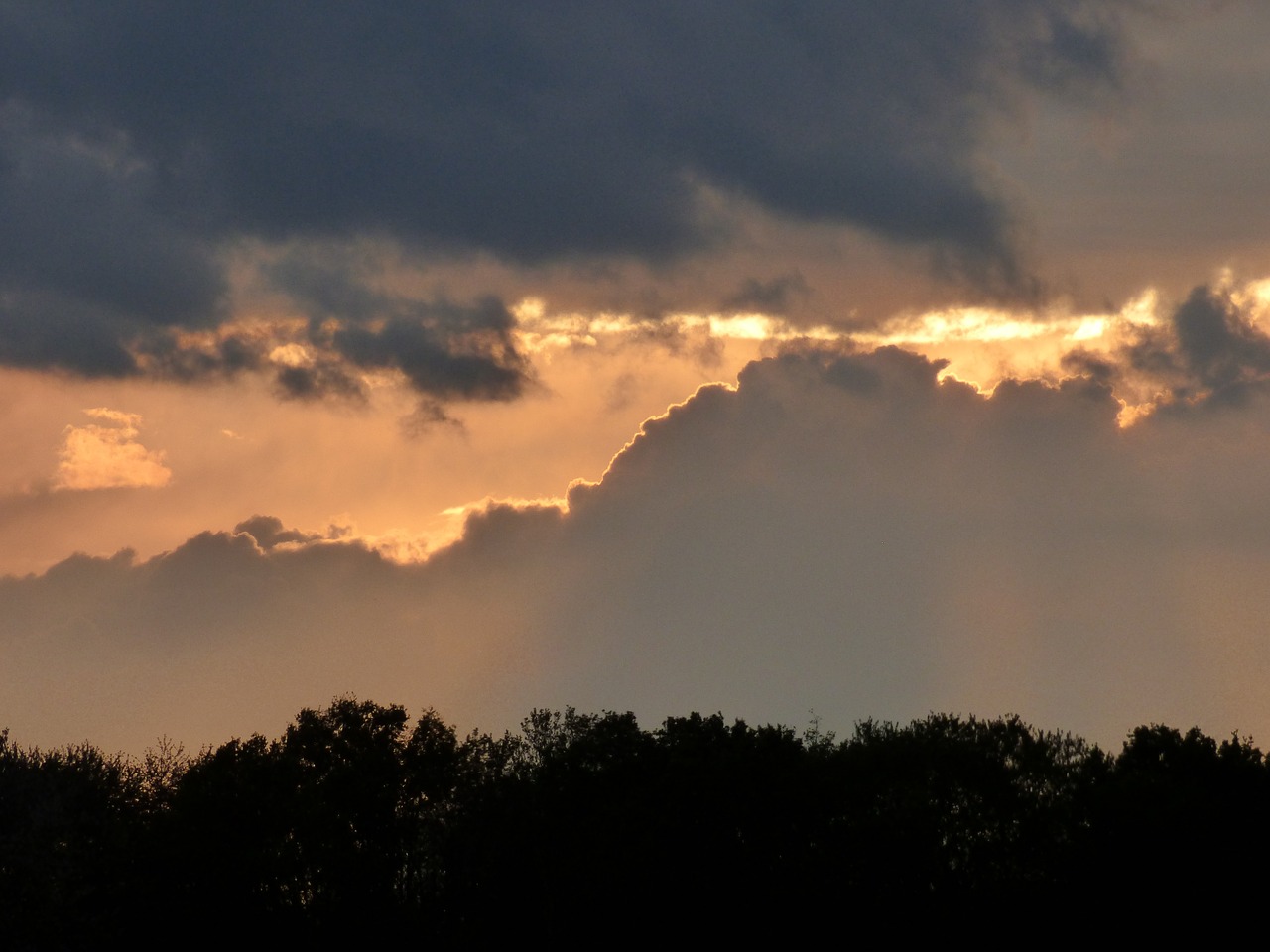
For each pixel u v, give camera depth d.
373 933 114.19
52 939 102.25
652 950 111.81
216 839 111.44
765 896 110.38
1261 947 101.88
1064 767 116.00
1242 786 109.19
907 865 109.38
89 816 112.88
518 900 116.38
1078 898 105.12
